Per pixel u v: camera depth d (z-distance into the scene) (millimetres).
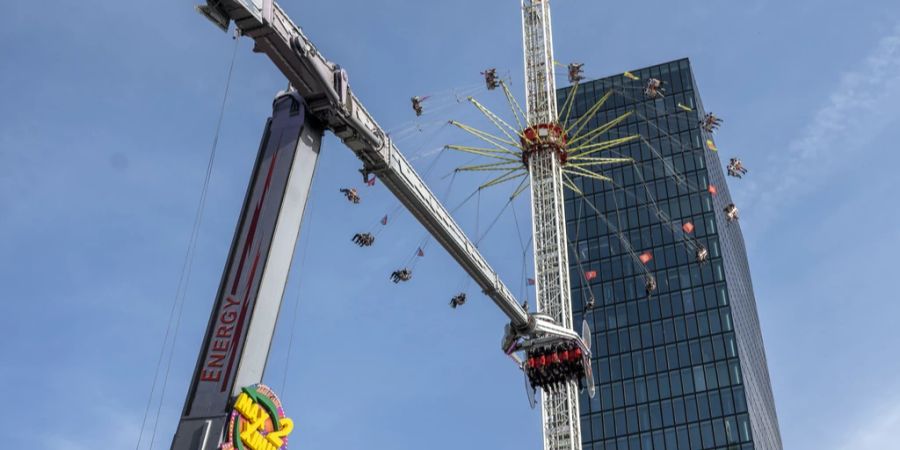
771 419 164000
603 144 104375
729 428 135625
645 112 175500
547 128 99625
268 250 37188
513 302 55688
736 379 139500
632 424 140750
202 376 35469
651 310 150875
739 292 161250
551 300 90688
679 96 175625
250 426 34938
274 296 37062
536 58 106812
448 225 48188
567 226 165500
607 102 179375
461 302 89500
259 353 36125
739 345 144125
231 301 36656
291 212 38375
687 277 152500
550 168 98688
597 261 159375
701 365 142625
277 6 37469
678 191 163000
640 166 168500
